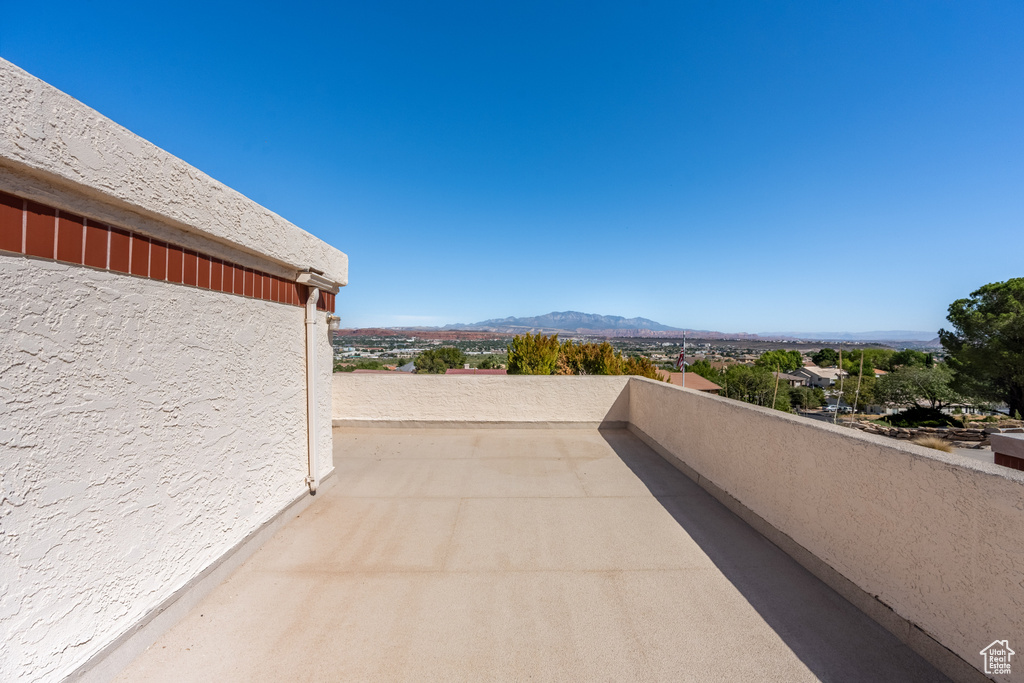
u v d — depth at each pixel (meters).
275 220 3.14
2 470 1.49
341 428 7.00
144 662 2.01
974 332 24.64
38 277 1.62
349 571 2.81
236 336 2.83
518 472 4.89
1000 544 1.70
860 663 2.03
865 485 2.41
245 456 2.93
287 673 1.96
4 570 1.49
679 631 2.26
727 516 3.73
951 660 1.89
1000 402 23.83
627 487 4.43
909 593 2.12
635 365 14.95
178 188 2.21
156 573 2.17
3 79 1.41
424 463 5.21
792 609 2.45
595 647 2.15
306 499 3.80
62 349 1.71
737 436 3.77
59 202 1.69
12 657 1.51
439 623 2.32
